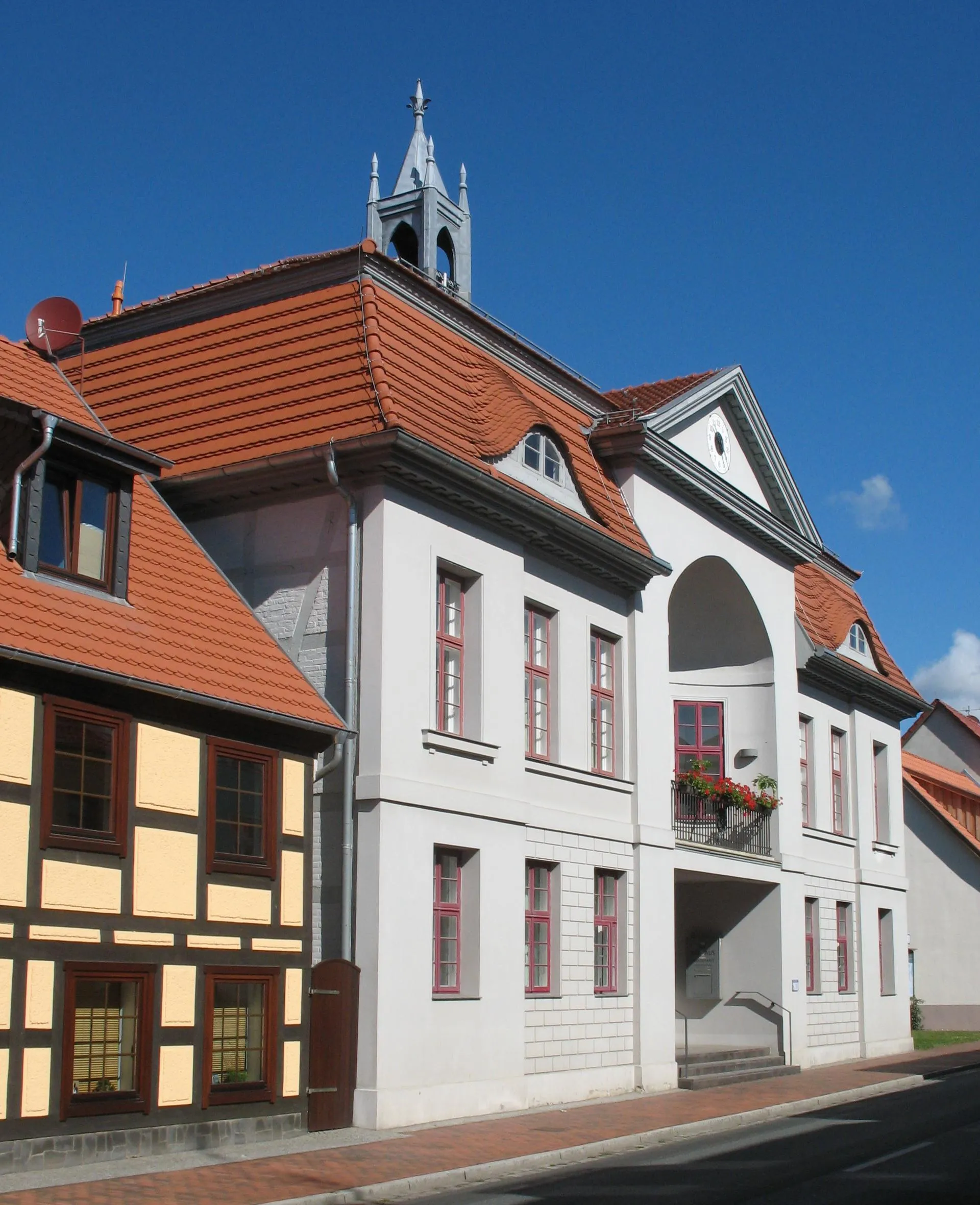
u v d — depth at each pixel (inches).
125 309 856.9
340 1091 642.8
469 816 734.5
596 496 882.1
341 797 684.1
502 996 745.0
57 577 571.5
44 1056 506.9
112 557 596.4
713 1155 604.1
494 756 757.3
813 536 1176.2
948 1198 475.5
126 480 609.0
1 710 507.5
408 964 679.7
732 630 1119.0
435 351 793.6
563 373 938.7
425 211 1015.6
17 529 555.2
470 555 759.1
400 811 685.3
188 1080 566.9
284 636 721.0
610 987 868.0
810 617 1233.4
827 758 1251.8
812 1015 1160.2
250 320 797.9
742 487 1091.3
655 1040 884.0
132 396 813.2
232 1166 537.3
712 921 1109.1
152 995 553.9
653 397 1065.5
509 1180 550.3
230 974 592.4
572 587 863.1
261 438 741.9
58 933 517.3
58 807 526.3
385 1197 504.1
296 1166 543.5
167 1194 470.0
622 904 882.8
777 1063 1047.6
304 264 786.8
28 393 644.7
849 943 1262.3
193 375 799.1
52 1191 466.3
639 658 916.6
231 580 746.2
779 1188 502.6
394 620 697.6
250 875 609.0
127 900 548.1
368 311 757.3
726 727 1121.4
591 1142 627.8
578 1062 817.5
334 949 673.6
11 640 510.9
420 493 724.0
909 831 1658.5
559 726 836.0
